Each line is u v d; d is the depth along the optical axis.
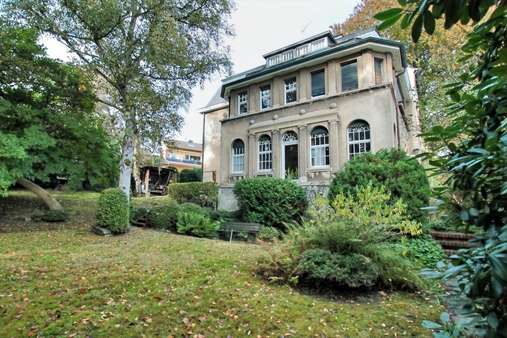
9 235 8.27
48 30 9.09
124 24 9.53
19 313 3.57
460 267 1.44
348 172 8.30
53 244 7.48
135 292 4.31
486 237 1.50
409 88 16.38
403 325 3.55
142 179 26.95
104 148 11.27
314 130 13.05
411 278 4.64
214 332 3.30
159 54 9.22
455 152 1.79
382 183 7.57
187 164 34.75
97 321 3.43
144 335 3.18
